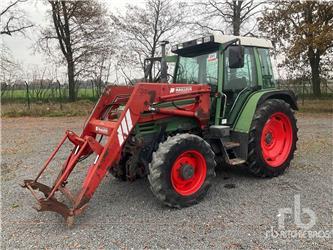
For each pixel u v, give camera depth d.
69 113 14.61
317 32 13.81
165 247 2.75
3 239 2.96
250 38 4.79
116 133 3.38
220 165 5.30
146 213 3.46
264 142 4.60
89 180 3.21
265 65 5.04
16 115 14.24
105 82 18.62
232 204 3.65
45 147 7.33
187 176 3.63
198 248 2.72
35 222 3.31
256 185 4.30
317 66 17.69
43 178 4.82
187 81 4.81
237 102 4.56
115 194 4.07
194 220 3.26
